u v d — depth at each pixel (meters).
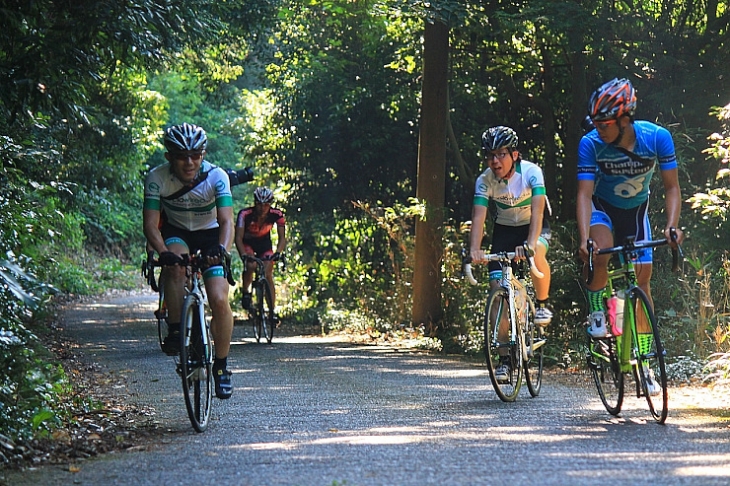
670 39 19.73
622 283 10.11
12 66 13.45
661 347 9.24
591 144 9.67
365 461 7.63
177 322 9.69
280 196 29.14
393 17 22.67
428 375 14.55
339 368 15.67
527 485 6.66
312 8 27.23
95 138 30.34
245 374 14.84
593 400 11.48
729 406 10.76
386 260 27.38
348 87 26.89
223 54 30.17
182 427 9.78
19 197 12.23
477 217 11.42
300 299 29.62
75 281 44.69
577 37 18.66
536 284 11.77
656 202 17.42
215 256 9.41
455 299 21.38
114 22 13.57
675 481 6.71
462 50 23.72
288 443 8.59
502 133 11.23
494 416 10.08
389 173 27.77
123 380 14.16
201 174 9.98
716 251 15.84
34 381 9.65
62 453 8.25
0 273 7.95
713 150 14.30
